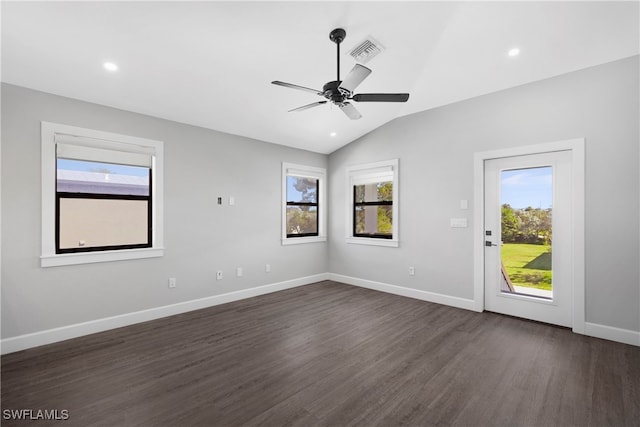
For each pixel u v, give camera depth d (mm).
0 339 2490
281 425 1662
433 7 2197
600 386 2025
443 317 3381
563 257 3059
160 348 2615
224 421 1695
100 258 2975
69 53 2281
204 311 3617
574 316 2932
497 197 3469
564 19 2314
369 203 4816
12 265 2543
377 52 2637
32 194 2627
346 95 2326
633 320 2662
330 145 4965
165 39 2248
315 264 5160
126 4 1905
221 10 2031
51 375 2170
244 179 4184
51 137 2715
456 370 2240
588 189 2855
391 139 4398
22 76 2475
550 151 3090
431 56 2836
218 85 2936
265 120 3795
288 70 2801
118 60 2416
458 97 3625
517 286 3359
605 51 2641
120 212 3191
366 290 4605
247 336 2875
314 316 3434
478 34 2520
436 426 1652
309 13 2143
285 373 2207
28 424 1658
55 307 2742
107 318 3027
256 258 4324
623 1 2111
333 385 2053
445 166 3844
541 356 2451
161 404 1846
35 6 1846
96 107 2977
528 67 2957
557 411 1777
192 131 3668
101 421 1690
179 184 3547
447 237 3834
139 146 3250
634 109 2648
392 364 2336
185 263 3598
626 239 2689
